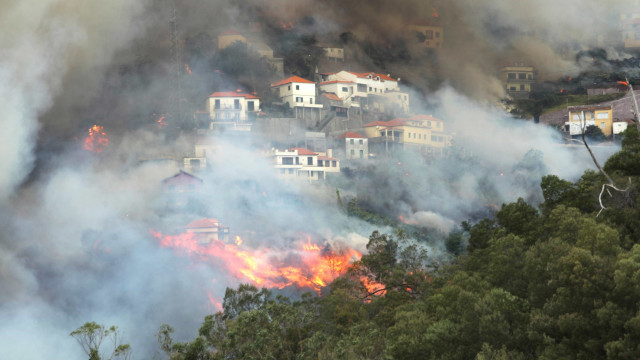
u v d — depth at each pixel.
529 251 47.19
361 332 52.16
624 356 33.03
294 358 55.41
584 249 41.31
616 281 36.38
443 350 41.06
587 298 37.44
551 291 41.72
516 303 40.28
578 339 36.44
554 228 55.09
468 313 40.44
